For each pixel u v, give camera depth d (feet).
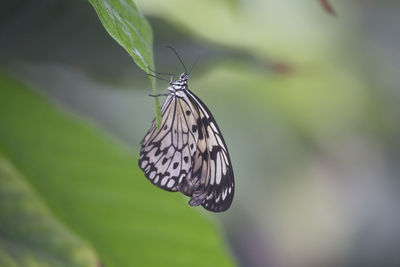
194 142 4.18
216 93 5.05
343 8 5.79
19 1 3.96
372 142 6.05
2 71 3.95
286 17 5.01
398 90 5.86
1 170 3.95
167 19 4.10
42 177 3.96
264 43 4.88
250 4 4.74
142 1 4.48
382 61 5.86
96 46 4.01
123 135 4.89
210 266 4.00
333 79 5.33
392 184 6.94
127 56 4.02
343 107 5.57
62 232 3.96
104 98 4.83
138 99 4.93
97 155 3.96
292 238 6.38
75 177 3.97
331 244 6.86
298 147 5.38
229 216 5.48
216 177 4.14
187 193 4.01
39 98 3.95
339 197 6.59
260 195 5.32
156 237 3.99
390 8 5.99
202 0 4.59
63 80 4.58
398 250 7.48
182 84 4.11
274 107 5.14
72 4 3.99
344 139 5.81
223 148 4.15
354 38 5.76
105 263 3.98
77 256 3.95
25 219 3.95
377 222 7.41
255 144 5.13
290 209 5.96
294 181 5.64
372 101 5.79
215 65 4.12
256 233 5.95
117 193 3.97
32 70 4.48
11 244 3.93
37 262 3.93
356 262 7.24
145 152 4.01
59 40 3.99
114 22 3.68
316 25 5.15
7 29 3.96
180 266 4.00
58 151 3.96
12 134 3.94
